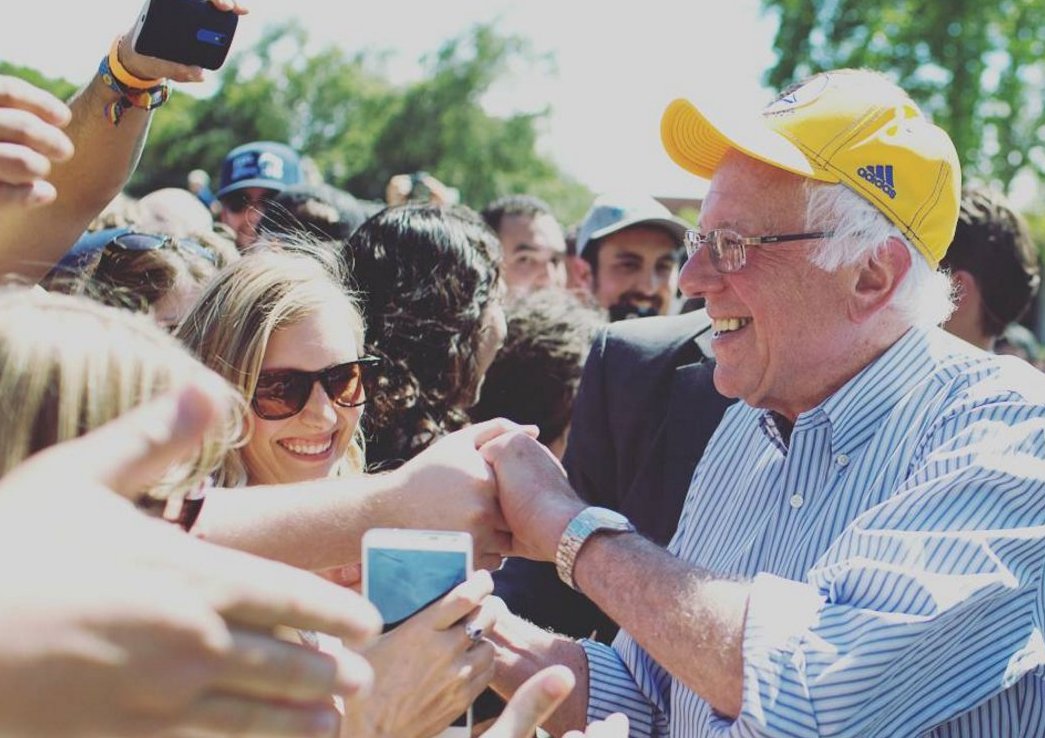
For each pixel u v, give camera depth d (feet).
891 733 5.12
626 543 5.45
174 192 13.01
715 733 5.17
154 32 5.95
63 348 2.97
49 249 5.98
